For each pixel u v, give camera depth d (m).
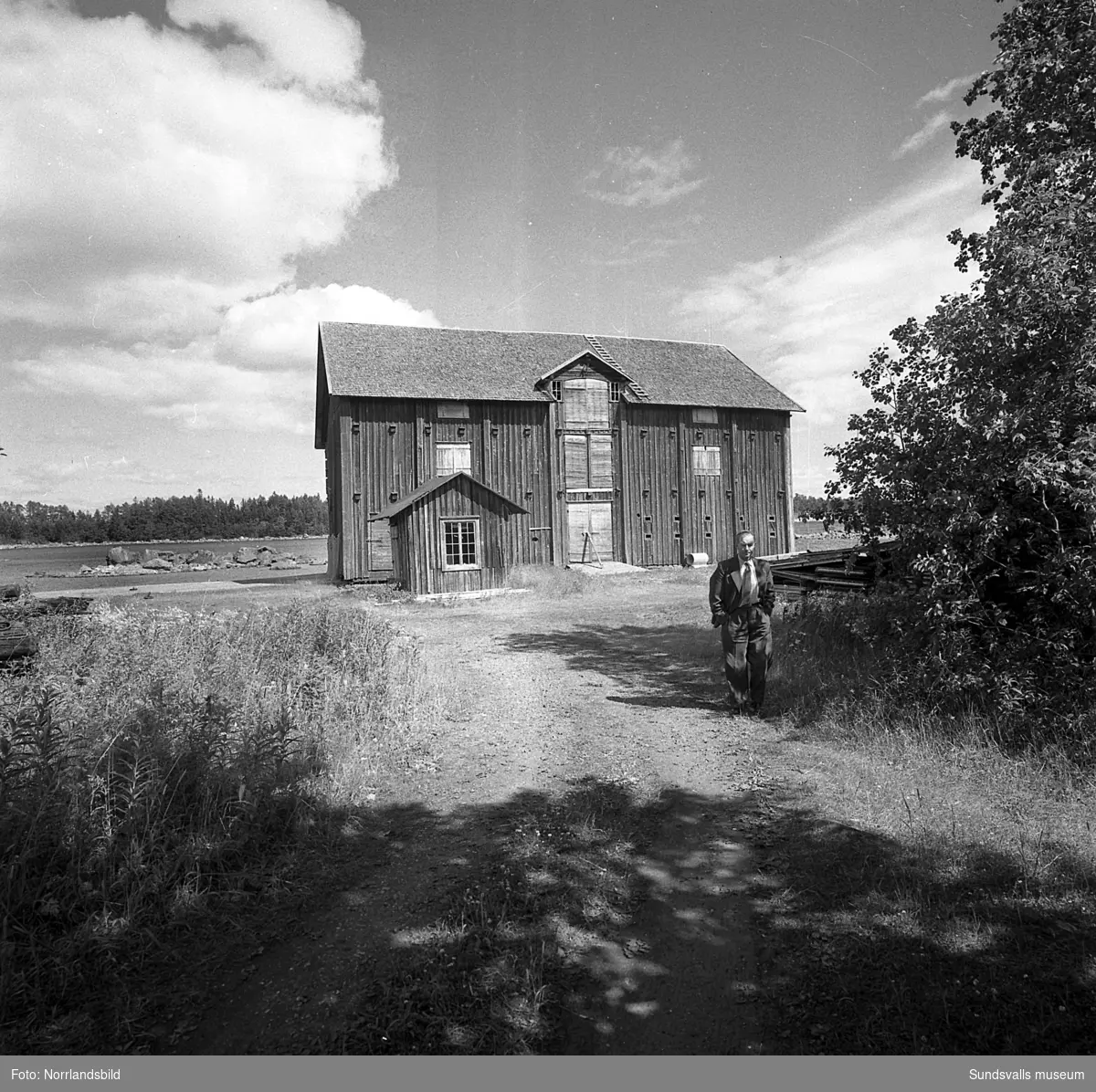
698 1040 2.71
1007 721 5.97
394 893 3.87
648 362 30.42
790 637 10.06
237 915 3.65
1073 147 8.81
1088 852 4.04
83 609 12.38
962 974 3.03
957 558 6.62
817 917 3.52
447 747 6.46
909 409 7.23
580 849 4.36
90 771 4.44
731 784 5.39
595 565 25.98
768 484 30.48
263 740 5.30
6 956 3.05
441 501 20.36
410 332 27.48
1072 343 6.46
